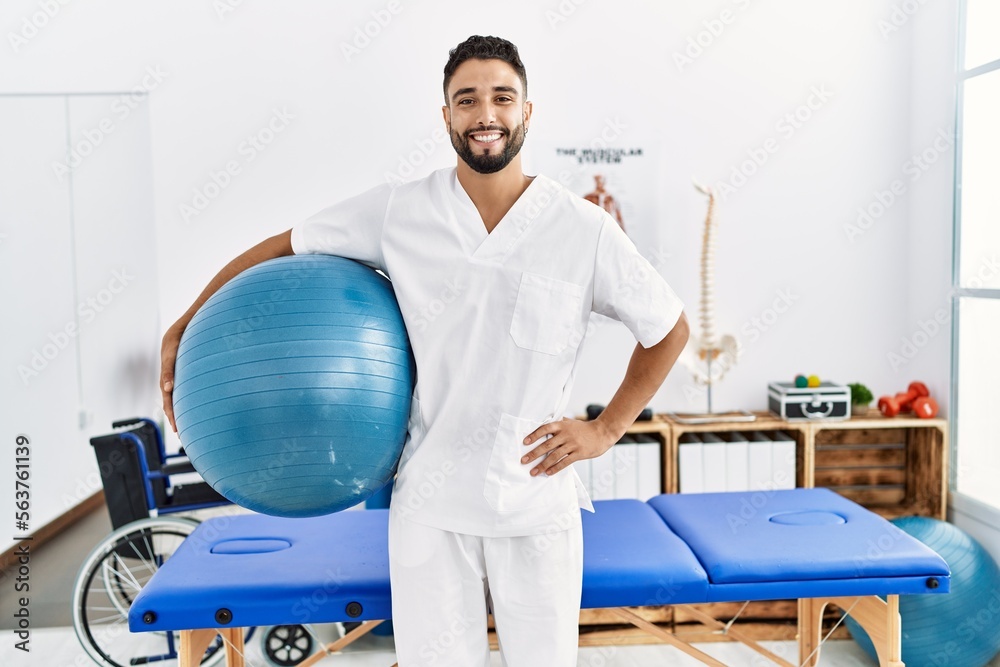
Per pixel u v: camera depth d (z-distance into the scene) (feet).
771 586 6.48
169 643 9.14
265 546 7.18
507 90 5.45
